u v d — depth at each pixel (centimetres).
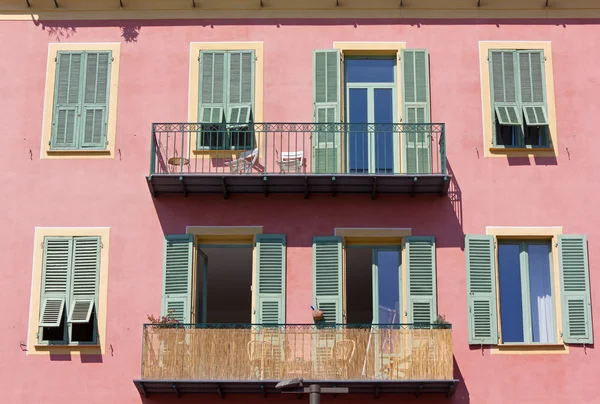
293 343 2117
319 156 2264
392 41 2344
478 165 2267
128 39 2347
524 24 2352
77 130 2292
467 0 2358
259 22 2355
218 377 2094
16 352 2172
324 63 2323
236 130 2280
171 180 2191
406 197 2250
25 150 2278
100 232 2236
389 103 2338
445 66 2328
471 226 2236
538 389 2153
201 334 2116
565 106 2302
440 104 2306
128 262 2220
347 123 2208
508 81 2317
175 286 2202
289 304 2200
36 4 2362
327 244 2222
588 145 2278
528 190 2253
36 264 2219
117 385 2158
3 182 2258
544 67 2325
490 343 2170
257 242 2222
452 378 2092
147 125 2298
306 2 2359
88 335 2188
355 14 2356
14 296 2200
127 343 2180
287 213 2242
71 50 2339
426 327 2138
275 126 2292
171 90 2319
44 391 2153
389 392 2114
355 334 2114
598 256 2220
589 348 2173
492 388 2153
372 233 2230
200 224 2239
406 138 2275
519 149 2270
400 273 2242
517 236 2238
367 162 2291
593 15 2352
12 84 2317
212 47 2342
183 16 2358
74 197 2253
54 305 2188
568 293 2197
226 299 2889
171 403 2142
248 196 2252
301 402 2131
